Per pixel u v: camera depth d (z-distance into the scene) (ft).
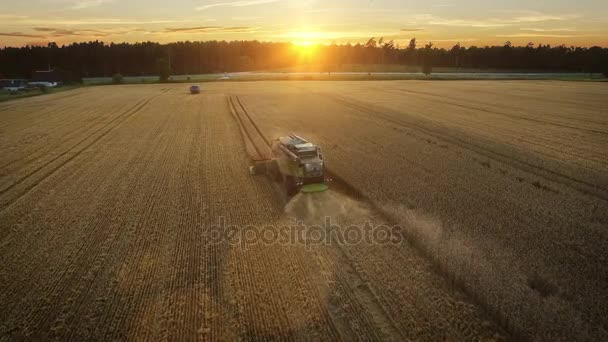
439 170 71.26
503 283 35.73
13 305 34.47
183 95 213.46
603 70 414.62
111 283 37.47
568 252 41.57
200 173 71.82
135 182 67.51
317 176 58.80
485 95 202.18
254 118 132.87
